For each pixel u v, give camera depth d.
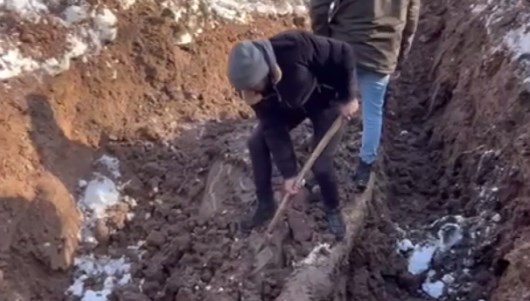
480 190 6.22
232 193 6.07
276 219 5.41
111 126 6.59
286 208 5.62
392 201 6.48
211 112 6.96
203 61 7.17
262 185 5.57
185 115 6.86
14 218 5.79
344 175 6.09
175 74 7.00
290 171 5.23
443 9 8.36
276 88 4.98
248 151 6.18
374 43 5.73
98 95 6.61
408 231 6.16
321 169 5.42
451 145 6.84
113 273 5.97
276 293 5.34
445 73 7.50
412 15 6.02
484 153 6.34
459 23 7.76
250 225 5.71
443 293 5.77
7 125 6.05
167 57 6.99
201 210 6.15
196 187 6.33
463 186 6.43
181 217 6.20
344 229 5.58
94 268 5.98
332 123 5.28
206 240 5.88
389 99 7.45
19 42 6.39
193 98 6.99
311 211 5.73
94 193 6.28
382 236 5.99
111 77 6.70
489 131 6.42
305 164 5.55
